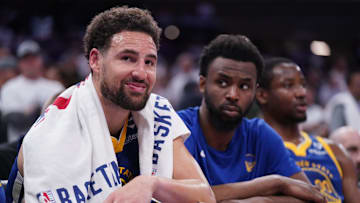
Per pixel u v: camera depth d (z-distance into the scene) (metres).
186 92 12.35
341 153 5.15
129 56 2.89
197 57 21.56
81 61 17.11
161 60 20.62
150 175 2.78
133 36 2.91
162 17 23.05
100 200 2.86
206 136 4.11
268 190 3.86
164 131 3.23
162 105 3.37
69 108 3.00
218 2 23.95
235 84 3.89
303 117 5.00
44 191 2.74
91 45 3.08
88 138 2.92
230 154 4.15
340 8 24.50
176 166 3.15
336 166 5.01
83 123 2.95
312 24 24.81
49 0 20.66
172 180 2.81
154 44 2.99
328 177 4.91
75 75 10.02
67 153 2.85
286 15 24.53
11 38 19.11
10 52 18.08
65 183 2.78
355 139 6.20
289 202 3.83
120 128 3.21
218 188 3.84
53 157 2.80
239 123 4.02
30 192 2.77
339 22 24.75
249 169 4.19
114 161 2.96
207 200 2.91
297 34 25.02
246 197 3.82
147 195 2.61
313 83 19.16
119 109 3.05
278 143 4.32
